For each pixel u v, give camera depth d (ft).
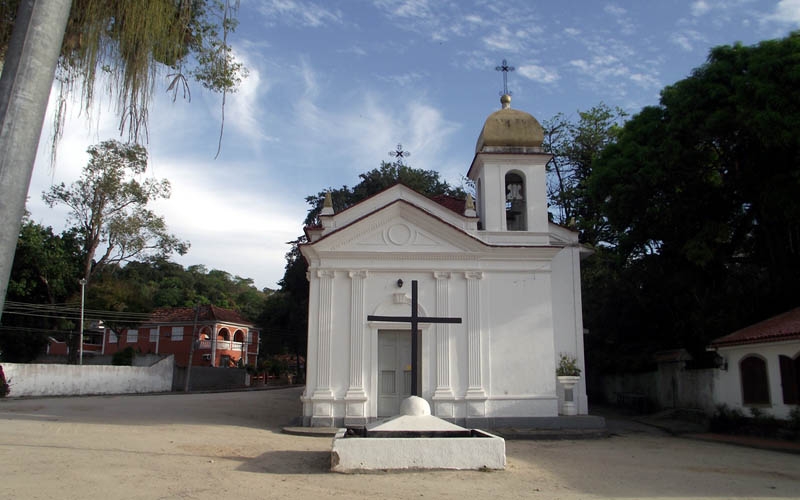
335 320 60.85
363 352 60.18
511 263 63.57
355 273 61.62
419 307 61.77
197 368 151.64
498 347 61.87
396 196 64.54
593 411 87.76
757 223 71.87
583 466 39.58
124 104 20.08
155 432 52.01
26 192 13.94
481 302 62.28
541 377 61.46
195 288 264.52
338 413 58.75
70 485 28.78
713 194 71.31
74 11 20.27
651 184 70.49
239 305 276.41
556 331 65.26
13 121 13.73
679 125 67.31
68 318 129.90
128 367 128.88
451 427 38.09
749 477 36.35
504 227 66.39
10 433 47.55
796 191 61.41
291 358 216.74
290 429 55.98
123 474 32.12
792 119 57.06
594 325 98.89
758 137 60.08
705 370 67.87
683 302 79.71
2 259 13.30
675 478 35.65
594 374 105.91
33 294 129.08
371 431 37.60
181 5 22.06
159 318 187.52
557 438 56.08
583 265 105.81
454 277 62.75
